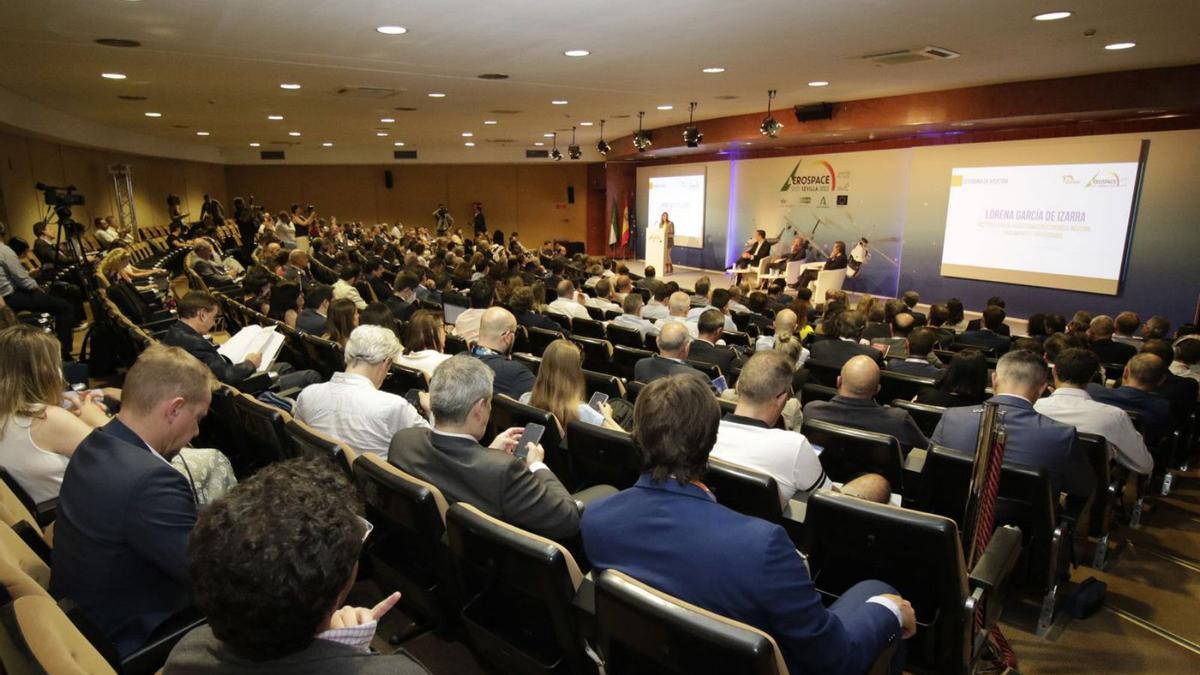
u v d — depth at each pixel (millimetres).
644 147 11992
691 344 4613
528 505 1894
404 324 5879
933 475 2322
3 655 969
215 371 3793
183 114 11000
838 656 1276
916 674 1853
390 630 2393
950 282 11359
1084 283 9594
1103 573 3031
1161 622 2668
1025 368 2604
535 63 6801
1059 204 9727
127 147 13719
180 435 1682
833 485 2131
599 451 2371
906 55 6387
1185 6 4688
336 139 16719
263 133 14766
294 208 18625
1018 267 10336
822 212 13406
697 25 5188
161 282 8641
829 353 4500
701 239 16641
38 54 6125
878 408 2723
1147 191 8852
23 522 1753
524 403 2832
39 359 2084
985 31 5414
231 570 789
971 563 1873
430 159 21141
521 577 1552
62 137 10539
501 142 18094
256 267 6457
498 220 23344
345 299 4395
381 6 4605
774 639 1264
